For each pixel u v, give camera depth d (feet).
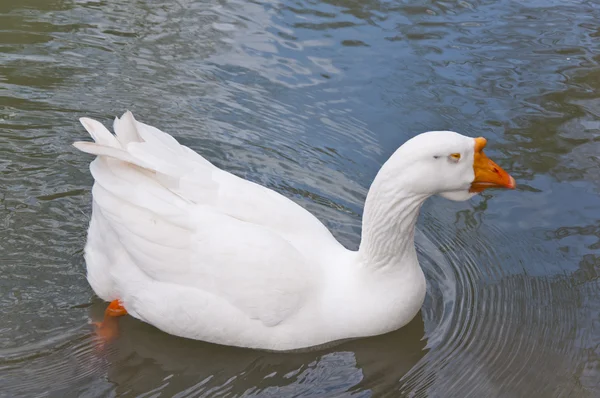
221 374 8.40
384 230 8.34
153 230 8.38
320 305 8.40
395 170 8.21
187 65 10.89
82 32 11.18
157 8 11.63
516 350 8.64
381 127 10.36
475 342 8.68
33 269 8.97
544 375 8.48
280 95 10.64
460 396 8.33
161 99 10.48
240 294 8.29
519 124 10.41
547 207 9.76
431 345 8.64
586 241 9.48
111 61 10.85
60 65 10.74
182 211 8.39
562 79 10.91
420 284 8.58
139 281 8.47
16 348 8.47
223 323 8.36
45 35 11.09
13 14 11.32
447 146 8.16
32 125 10.08
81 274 8.98
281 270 8.32
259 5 11.79
